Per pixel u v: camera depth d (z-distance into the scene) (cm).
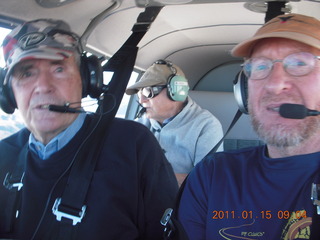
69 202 52
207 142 100
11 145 61
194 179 56
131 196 57
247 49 53
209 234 51
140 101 105
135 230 57
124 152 59
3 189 56
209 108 131
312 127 45
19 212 55
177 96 99
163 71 101
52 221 52
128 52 65
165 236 52
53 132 55
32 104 54
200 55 139
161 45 116
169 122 104
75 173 54
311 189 45
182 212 55
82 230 52
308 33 46
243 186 50
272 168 48
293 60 47
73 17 74
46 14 69
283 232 45
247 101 57
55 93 54
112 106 62
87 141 58
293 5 71
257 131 50
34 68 54
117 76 63
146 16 69
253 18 94
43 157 56
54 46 53
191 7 87
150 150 62
